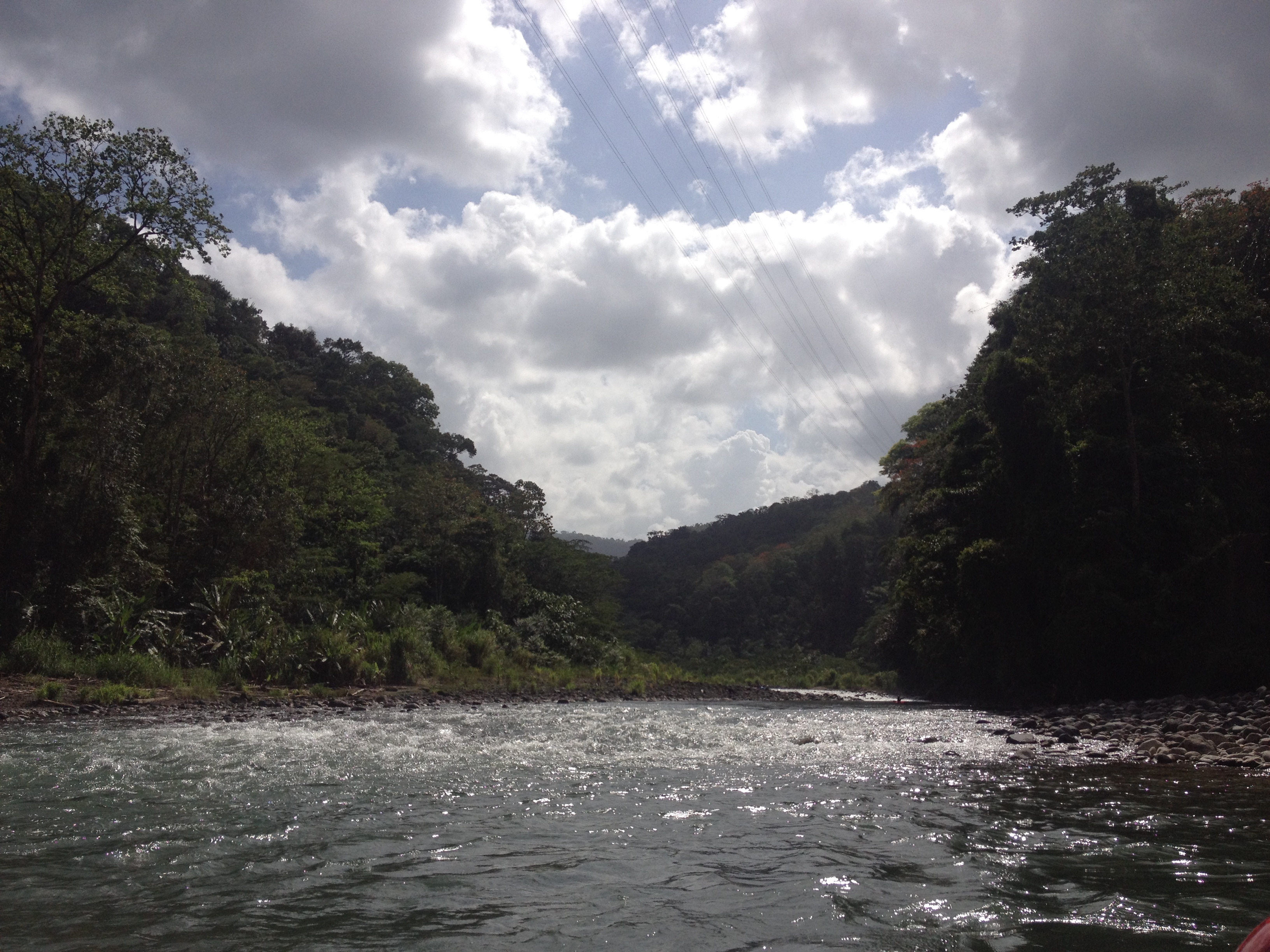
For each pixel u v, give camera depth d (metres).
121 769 9.83
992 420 26.27
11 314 24.19
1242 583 22.53
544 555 53.22
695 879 5.76
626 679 35.22
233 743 12.12
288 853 6.32
